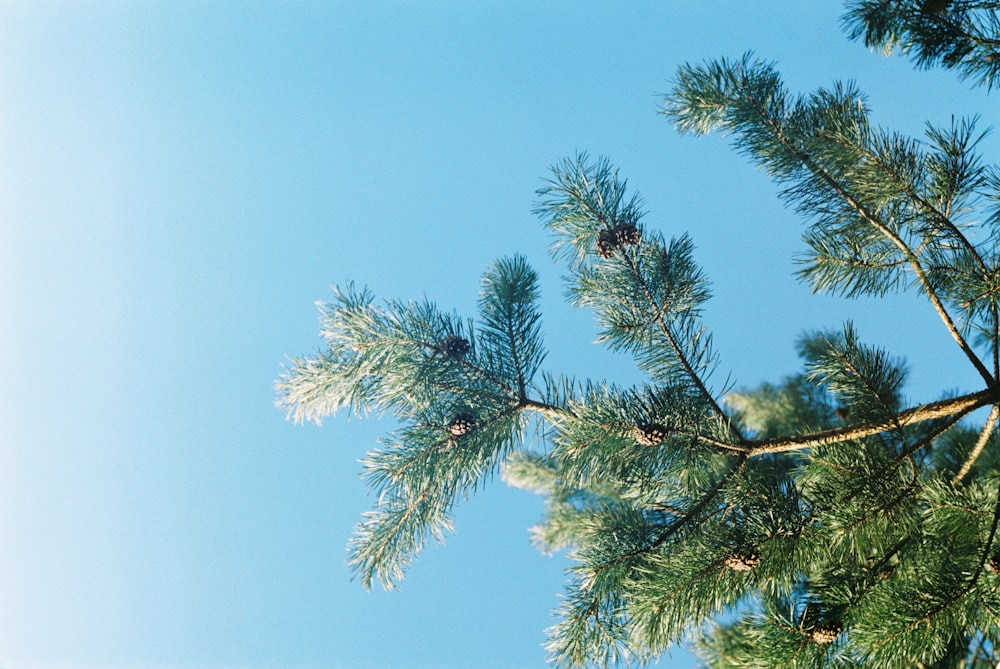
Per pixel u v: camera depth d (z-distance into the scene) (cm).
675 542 201
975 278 204
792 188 210
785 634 197
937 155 201
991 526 193
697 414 205
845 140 203
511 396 206
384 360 201
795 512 196
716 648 233
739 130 212
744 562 193
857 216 207
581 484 212
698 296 214
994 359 201
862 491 194
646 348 213
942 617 187
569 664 201
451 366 203
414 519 206
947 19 197
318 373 201
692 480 206
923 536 197
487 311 207
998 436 225
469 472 205
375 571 204
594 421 202
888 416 203
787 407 255
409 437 203
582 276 217
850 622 194
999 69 199
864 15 200
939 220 202
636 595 195
